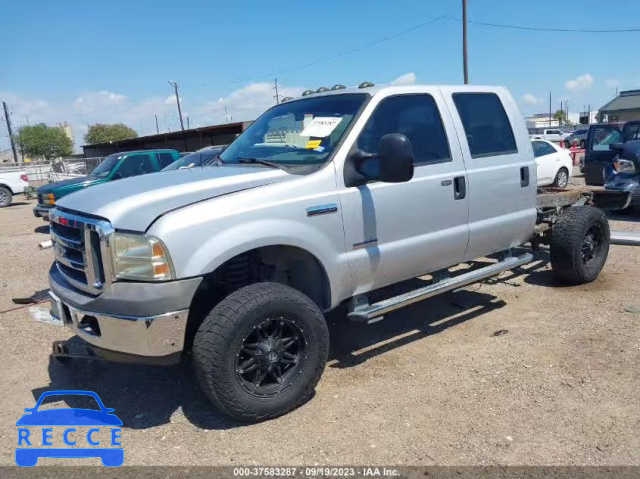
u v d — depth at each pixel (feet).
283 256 13.15
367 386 13.42
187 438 11.51
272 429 11.69
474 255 16.63
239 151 15.60
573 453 10.46
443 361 14.64
